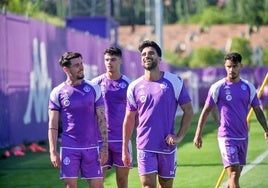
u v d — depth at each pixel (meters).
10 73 50.03
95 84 24.83
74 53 24.66
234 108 28.11
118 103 27.72
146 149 24.11
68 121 24.52
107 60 27.84
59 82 60.56
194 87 126.56
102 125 24.77
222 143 28.19
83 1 100.06
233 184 28.02
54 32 58.75
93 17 98.69
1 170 41.25
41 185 35.81
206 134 67.19
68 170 24.47
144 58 24.08
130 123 24.86
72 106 24.42
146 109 24.17
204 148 52.91
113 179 36.53
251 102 28.34
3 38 48.94
